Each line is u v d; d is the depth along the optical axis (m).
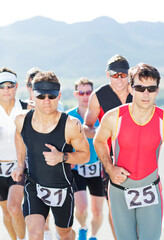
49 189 5.16
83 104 7.56
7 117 6.27
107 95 6.14
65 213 5.34
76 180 7.12
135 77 4.56
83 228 6.80
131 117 4.76
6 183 6.43
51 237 6.52
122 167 4.93
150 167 4.93
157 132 4.76
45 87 4.74
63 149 5.04
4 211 6.51
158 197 5.02
